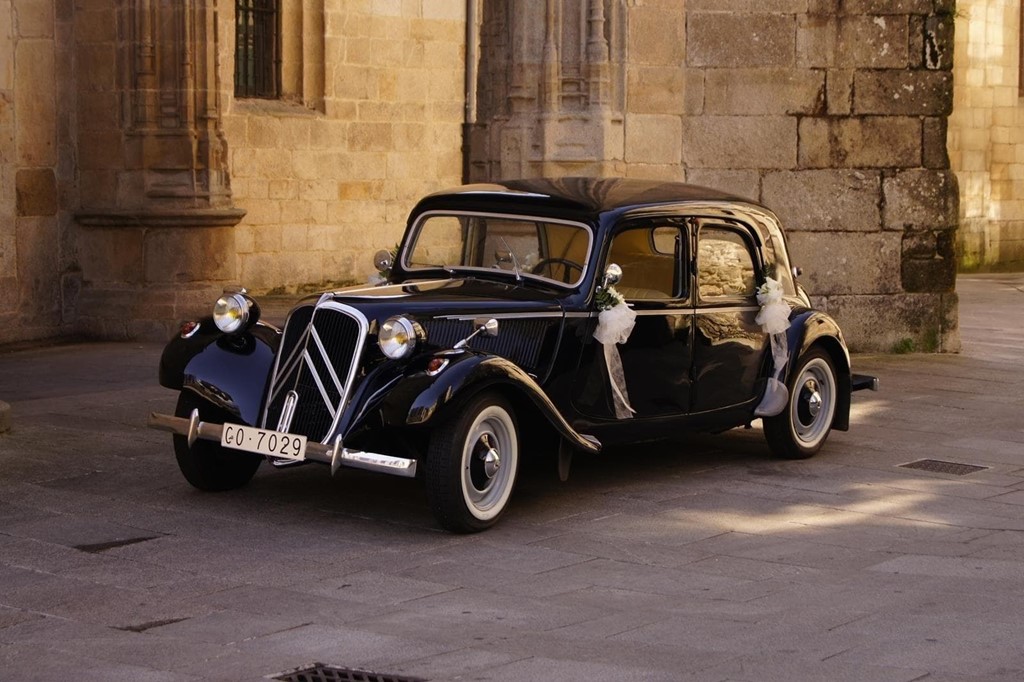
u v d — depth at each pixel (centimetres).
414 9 2531
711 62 1560
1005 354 1638
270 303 2212
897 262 1623
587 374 914
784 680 574
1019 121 3111
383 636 633
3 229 1700
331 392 830
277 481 964
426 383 800
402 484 959
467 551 791
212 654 606
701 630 646
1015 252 3131
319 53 2408
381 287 914
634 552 794
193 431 870
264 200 2338
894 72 1600
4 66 1697
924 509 908
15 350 1672
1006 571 757
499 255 959
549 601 695
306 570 748
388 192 2520
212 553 779
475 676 577
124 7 1766
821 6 1577
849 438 1147
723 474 1009
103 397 1315
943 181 1627
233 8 2278
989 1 3031
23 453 1045
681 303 970
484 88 1911
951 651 614
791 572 754
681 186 1033
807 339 1042
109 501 899
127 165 1781
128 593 702
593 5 1477
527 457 1052
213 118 1809
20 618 659
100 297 1781
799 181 1594
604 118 1488
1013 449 1105
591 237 924
